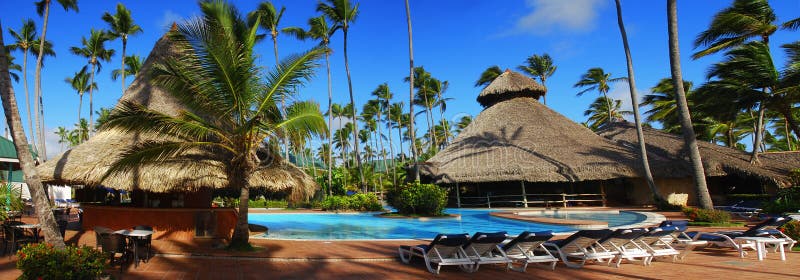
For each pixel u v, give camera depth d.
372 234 13.66
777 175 21.73
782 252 7.50
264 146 11.84
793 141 52.31
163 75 8.42
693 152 16.81
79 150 11.02
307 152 67.81
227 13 8.80
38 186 6.28
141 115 8.17
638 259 7.90
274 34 32.03
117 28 31.23
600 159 24.25
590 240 7.28
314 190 12.46
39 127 25.61
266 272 6.99
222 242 9.53
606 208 22.28
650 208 21.14
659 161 24.31
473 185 29.70
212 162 10.08
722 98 19.83
